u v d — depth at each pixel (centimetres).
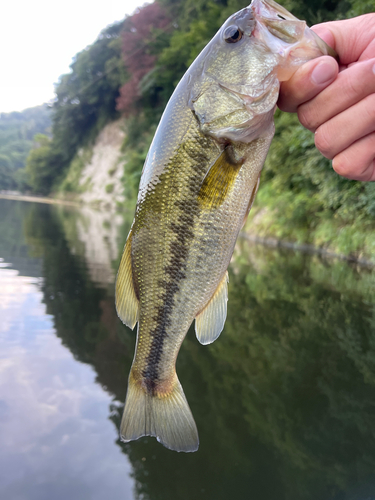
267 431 52
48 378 63
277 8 24
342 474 43
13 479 42
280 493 41
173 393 30
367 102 20
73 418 53
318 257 200
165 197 28
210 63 26
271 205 282
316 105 22
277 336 84
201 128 26
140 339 31
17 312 91
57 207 688
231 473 44
